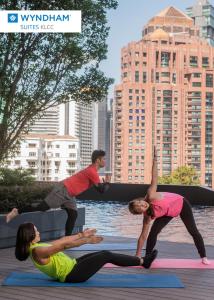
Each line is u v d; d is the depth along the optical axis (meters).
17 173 14.24
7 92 11.86
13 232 7.98
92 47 12.48
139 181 161.50
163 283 5.28
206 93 163.88
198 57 166.25
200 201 25.81
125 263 5.38
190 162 164.12
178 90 163.38
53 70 12.27
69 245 4.80
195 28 194.25
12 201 8.68
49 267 5.08
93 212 21.77
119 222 17.86
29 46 11.97
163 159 162.25
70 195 7.52
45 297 4.68
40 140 180.62
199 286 5.23
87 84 12.70
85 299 4.64
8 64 11.82
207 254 7.40
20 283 5.20
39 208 7.67
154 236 6.23
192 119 164.00
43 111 12.92
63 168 184.25
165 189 26.41
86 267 5.19
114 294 4.83
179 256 7.16
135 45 163.75
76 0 11.98
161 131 162.25
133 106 161.62
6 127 11.98
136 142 161.88
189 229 6.49
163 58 163.75
